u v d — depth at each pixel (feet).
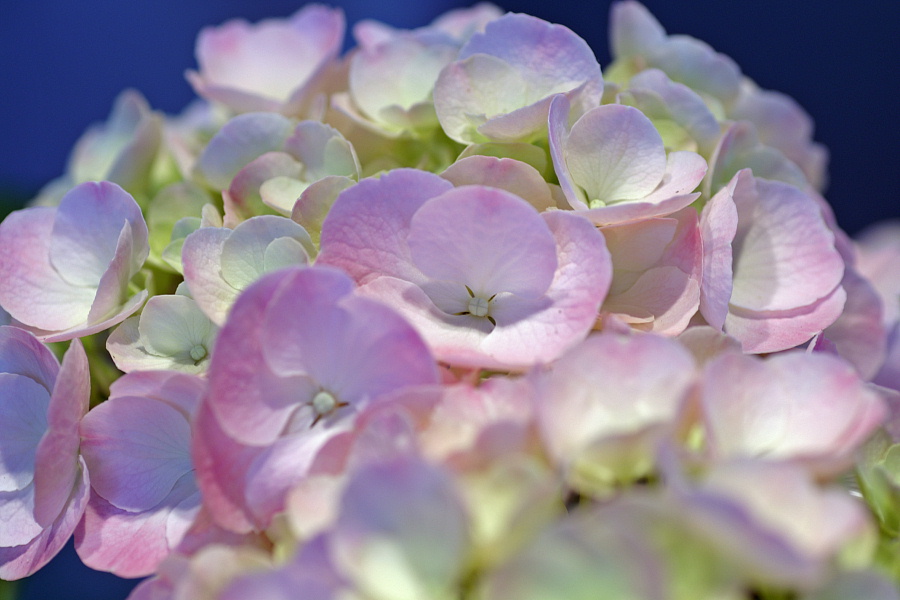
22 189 1.61
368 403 1.15
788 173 1.32
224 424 1.15
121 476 1.22
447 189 1.19
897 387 1.37
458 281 1.20
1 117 2.24
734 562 1.07
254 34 1.42
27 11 2.20
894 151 2.35
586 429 1.12
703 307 1.22
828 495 1.08
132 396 1.20
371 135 1.32
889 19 2.24
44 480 1.19
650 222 1.22
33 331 1.26
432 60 1.31
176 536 1.19
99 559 1.20
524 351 1.18
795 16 2.26
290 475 1.16
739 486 1.08
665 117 1.29
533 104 1.22
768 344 1.25
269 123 1.29
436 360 1.17
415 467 1.08
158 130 1.40
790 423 1.13
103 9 2.26
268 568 1.12
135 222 1.25
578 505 1.14
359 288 1.19
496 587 1.07
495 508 1.09
